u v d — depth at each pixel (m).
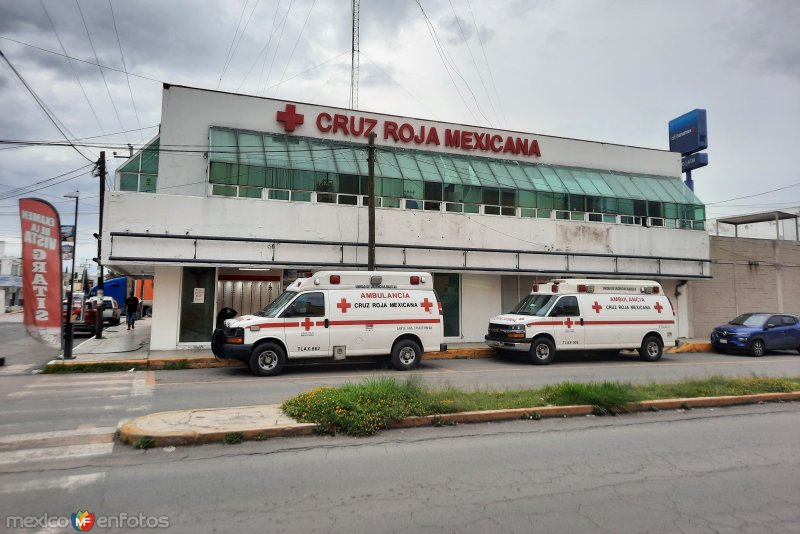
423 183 18.48
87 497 4.59
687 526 4.23
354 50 22.77
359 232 17.16
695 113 25.75
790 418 8.12
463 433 6.82
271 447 6.07
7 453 5.80
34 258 13.05
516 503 4.63
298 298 12.75
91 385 10.78
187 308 16.12
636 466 5.72
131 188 16.47
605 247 20.61
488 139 20.69
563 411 7.84
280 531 3.99
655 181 23.14
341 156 17.84
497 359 16.53
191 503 4.50
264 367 12.23
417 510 4.43
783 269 25.06
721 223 30.62
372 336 13.22
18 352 16.28
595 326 15.68
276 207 16.27
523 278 20.27
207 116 16.80
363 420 6.65
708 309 23.30
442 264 18.19
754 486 5.17
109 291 31.64
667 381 10.97
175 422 6.62
